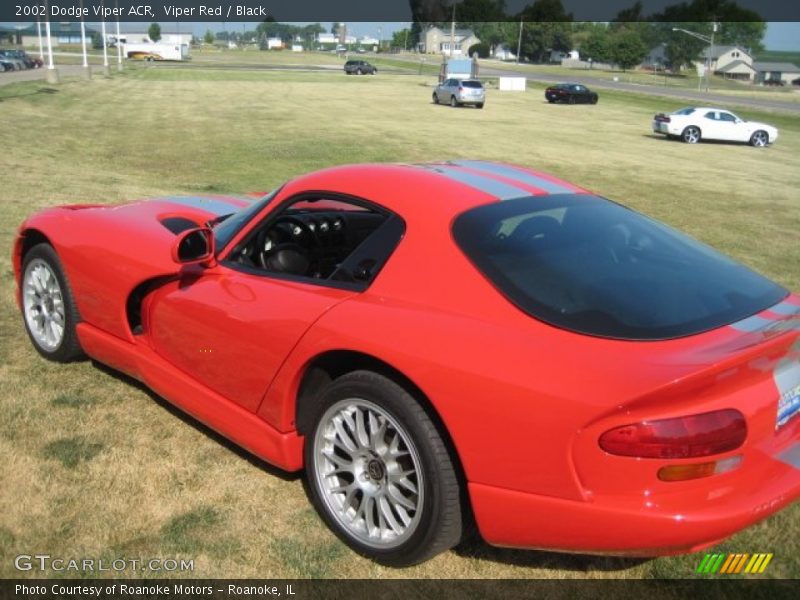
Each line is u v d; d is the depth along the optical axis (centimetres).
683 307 256
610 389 218
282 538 284
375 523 275
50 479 310
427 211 281
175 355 347
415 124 2820
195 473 322
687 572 273
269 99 3725
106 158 1512
